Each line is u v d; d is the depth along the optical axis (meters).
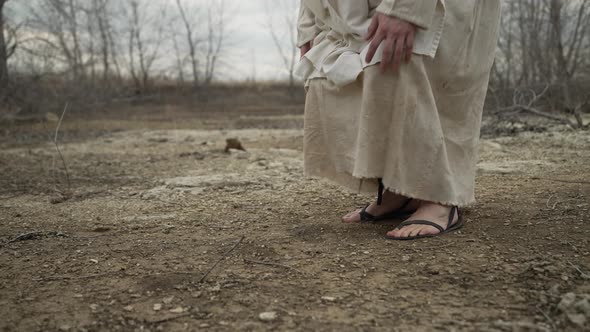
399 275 1.85
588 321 1.45
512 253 2.00
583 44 9.34
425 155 2.14
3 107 10.98
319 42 2.40
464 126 2.31
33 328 1.54
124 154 6.48
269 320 1.54
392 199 2.55
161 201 3.40
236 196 3.44
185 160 5.67
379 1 2.20
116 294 1.78
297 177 4.11
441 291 1.71
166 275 1.94
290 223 2.65
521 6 9.72
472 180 2.35
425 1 2.02
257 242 2.32
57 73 12.28
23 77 11.51
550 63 8.96
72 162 5.78
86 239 2.51
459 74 2.21
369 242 2.23
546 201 2.79
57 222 2.90
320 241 2.29
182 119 14.70
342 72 2.18
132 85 22.89
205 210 3.06
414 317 1.54
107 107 16.75
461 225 2.38
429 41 2.09
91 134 9.80
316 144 2.38
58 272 2.02
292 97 24.56
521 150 5.28
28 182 4.38
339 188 3.52
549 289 1.66
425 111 2.13
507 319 1.51
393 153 2.14
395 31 2.04
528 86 7.78
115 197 3.63
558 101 8.82
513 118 7.27
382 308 1.60
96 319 1.59
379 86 2.10
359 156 2.17
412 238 2.23
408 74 2.09
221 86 26.39
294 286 1.79
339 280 1.83
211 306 1.65
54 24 12.48
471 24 2.18
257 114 17.22
